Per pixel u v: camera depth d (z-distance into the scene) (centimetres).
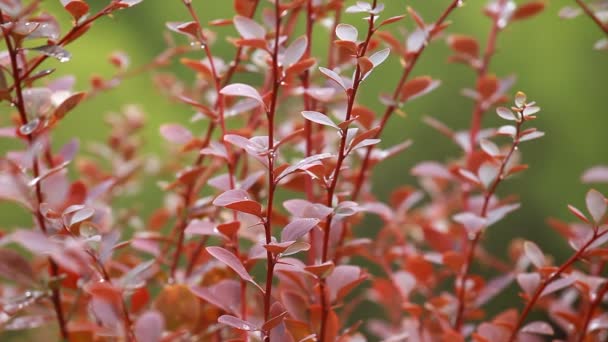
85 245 73
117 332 75
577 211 75
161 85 100
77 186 81
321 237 83
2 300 77
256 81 132
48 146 83
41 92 76
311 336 74
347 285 76
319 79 94
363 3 72
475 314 87
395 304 91
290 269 71
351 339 81
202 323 82
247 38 75
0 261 76
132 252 96
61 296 83
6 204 147
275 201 143
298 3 75
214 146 78
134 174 98
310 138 82
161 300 78
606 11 87
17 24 72
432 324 85
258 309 84
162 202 154
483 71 93
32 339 94
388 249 93
